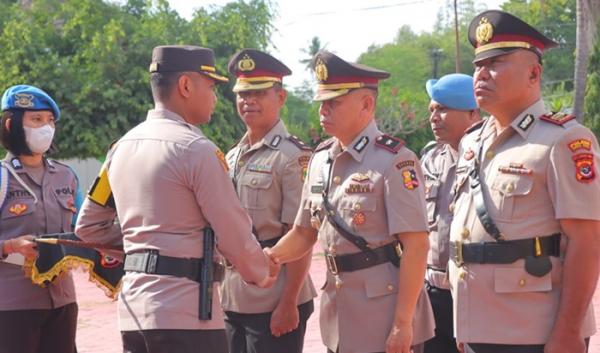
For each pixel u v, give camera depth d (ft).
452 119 15.02
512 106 11.16
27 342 13.91
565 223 10.50
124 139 11.47
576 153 10.48
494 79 11.07
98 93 61.05
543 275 10.71
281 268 14.88
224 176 10.91
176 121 11.27
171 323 10.52
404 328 11.68
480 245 11.09
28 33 62.18
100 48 61.31
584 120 60.03
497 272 10.92
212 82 11.73
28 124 14.12
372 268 12.14
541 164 10.66
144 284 10.72
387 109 99.91
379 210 12.07
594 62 59.52
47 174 14.58
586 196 10.37
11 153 14.34
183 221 10.79
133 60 62.59
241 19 65.92
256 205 15.01
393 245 12.14
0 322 13.73
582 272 10.38
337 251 12.37
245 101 15.33
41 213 14.20
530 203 10.75
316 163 13.19
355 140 12.48
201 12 66.74
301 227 13.47
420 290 11.88
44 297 13.97
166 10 66.18
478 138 11.75
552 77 146.10
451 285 11.76
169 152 10.79
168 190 10.73
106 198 11.88
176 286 10.64
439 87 15.07
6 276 13.82
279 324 14.55
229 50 65.41
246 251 10.97
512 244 10.82
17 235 13.94
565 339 10.46
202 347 10.73
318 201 12.69
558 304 10.75
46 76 60.95
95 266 13.28
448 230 14.71
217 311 11.11
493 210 11.04
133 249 10.94
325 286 12.81
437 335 15.11
